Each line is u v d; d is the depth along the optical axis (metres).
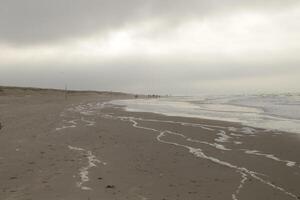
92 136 17.80
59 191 8.99
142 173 10.98
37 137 16.98
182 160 12.95
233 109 40.53
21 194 8.73
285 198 9.08
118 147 15.11
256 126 23.20
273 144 16.48
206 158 13.38
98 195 8.76
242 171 11.58
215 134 19.39
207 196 9.04
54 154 13.33
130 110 38.38
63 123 22.70
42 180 9.92
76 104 48.16
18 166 11.46
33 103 45.97
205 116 30.78
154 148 15.09
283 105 46.03
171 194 9.08
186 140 17.33
